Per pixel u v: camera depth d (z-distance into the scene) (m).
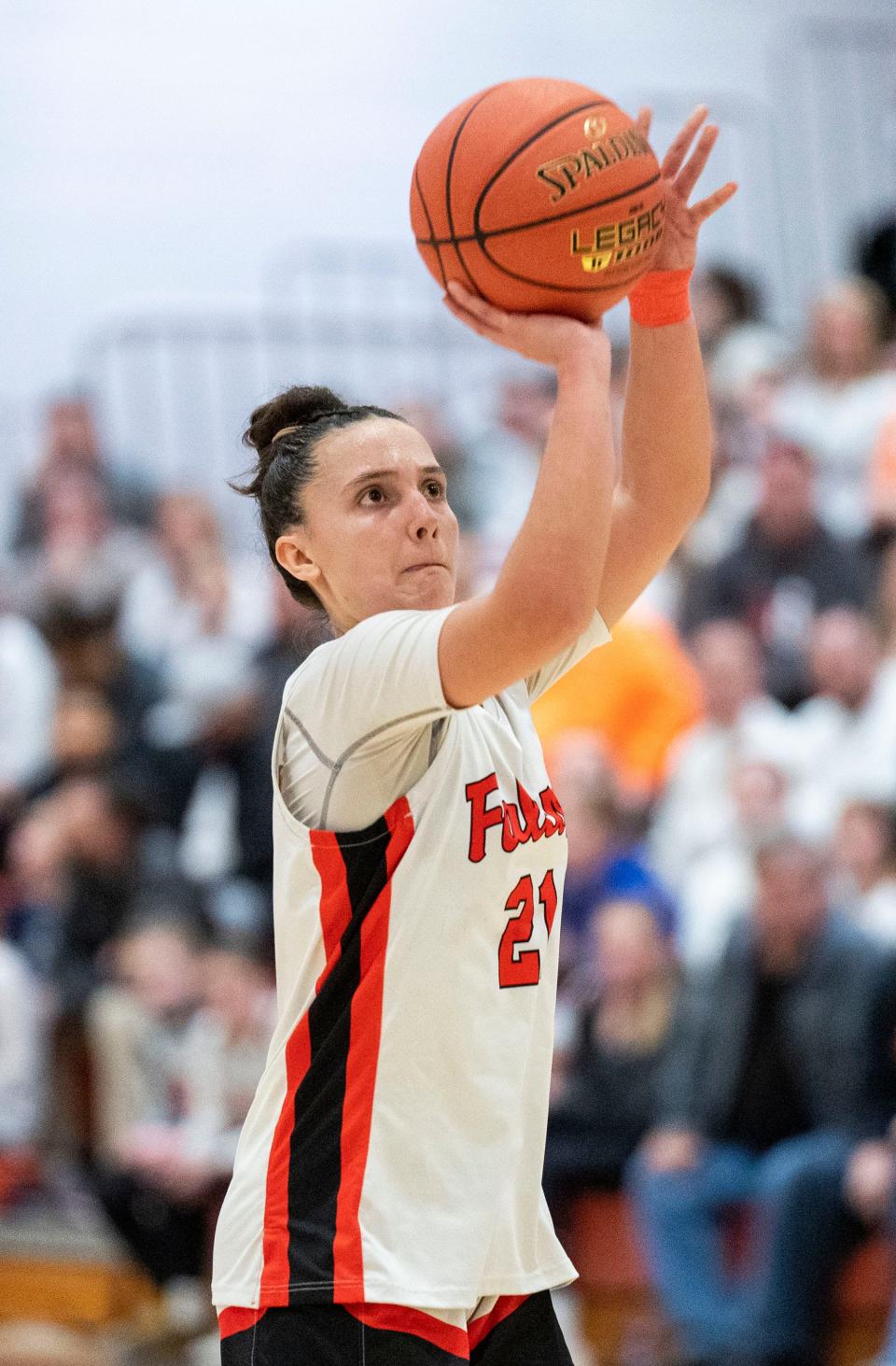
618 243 8.33
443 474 8.96
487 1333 8.53
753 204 33.62
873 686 23.86
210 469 32.03
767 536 25.95
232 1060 21.45
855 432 27.66
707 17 34.44
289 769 8.51
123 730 27.31
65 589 28.77
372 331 32.72
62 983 22.89
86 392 31.91
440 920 8.13
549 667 9.49
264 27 33.31
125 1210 21.06
